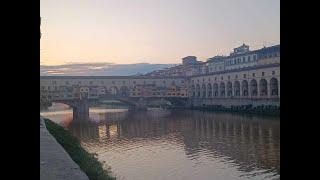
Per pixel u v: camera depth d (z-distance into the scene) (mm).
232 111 79250
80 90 87875
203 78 93375
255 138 45750
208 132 54594
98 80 90375
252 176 30484
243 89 76875
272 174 30688
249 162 34781
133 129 63688
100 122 75750
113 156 40125
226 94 83125
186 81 98625
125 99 93438
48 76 84875
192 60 108438
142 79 95438
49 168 12133
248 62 86250
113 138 53688
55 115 96500
